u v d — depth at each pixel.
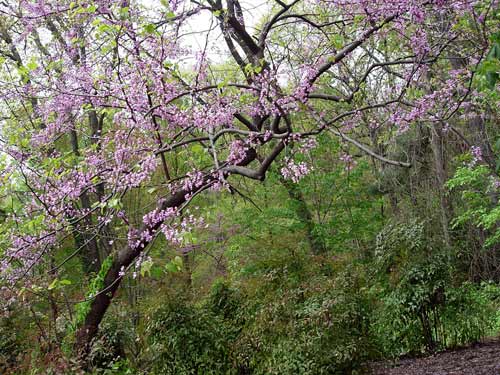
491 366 7.23
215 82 4.70
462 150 11.28
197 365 7.29
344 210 13.70
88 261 10.22
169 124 4.45
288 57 4.72
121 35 4.11
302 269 7.41
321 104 8.12
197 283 12.90
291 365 6.19
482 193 10.10
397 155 13.04
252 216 12.77
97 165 4.77
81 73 4.77
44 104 5.34
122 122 4.47
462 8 4.24
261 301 7.27
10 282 5.52
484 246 10.05
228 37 5.33
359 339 6.40
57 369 6.27
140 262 3.69
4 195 5.11
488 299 9.38
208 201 13.22
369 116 5.83
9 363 8.23
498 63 3.47
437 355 8.41
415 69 4.30
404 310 8.29
